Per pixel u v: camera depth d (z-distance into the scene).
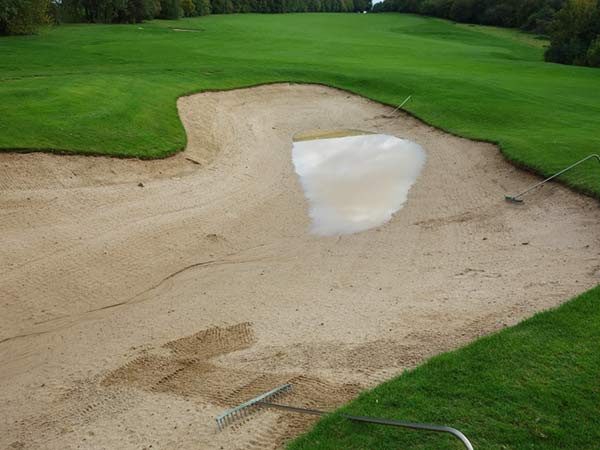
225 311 11.91
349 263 14.62
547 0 86.56
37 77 28.03
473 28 90.00
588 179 17.89
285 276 13.90
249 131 27.47
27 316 12.01
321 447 6.54
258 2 120.12
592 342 8.51
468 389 7.45
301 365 9.05
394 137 28.56
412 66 44.56
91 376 9.47
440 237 16.16
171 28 67.50
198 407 8.08
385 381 8.01
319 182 22.06
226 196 19.45
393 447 6.46
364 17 107.50
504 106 30.72
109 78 28.83
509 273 12.70
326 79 36.16
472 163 22.97
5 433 8.04
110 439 7.50
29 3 49.72
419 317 10.55
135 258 14.72
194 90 29.66
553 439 6.46
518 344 8.53
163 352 10.12
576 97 35.06
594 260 12.84
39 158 18.12
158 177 19.80
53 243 14.78
